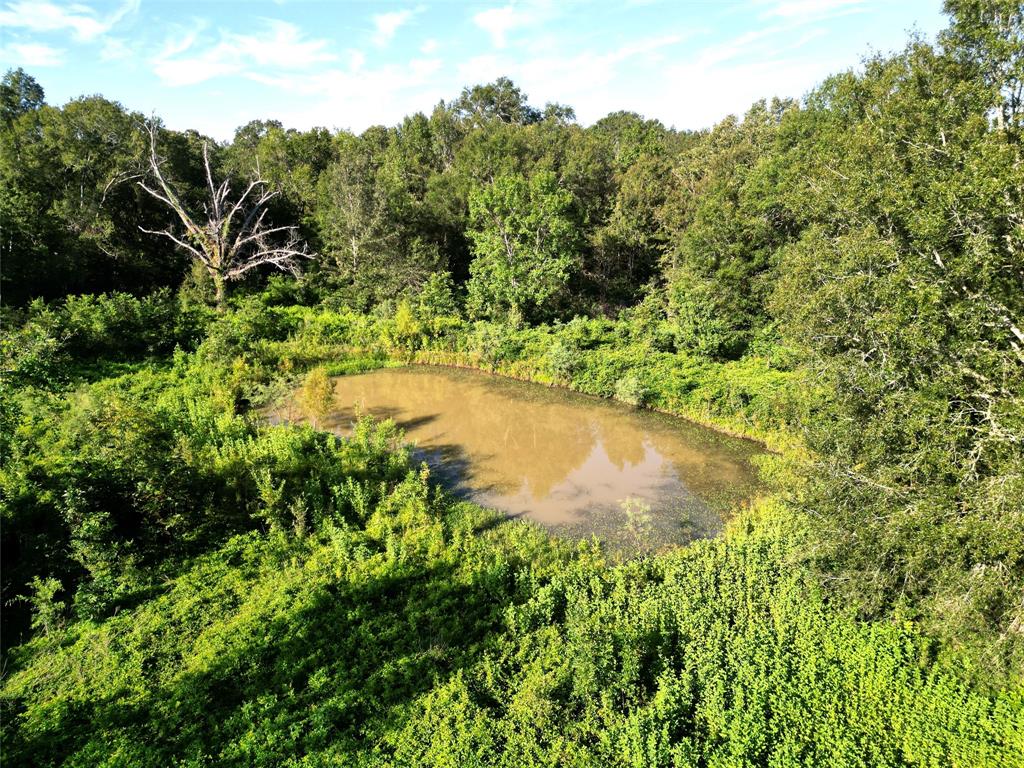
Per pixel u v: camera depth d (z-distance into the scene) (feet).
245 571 43.45
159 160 134.21
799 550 41.50
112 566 40.78
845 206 45.73
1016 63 36.83
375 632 37.65
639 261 159.12
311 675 33.86
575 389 95.86
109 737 29.73
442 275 132.05
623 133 210.38
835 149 55.26
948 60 42.63
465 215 157.28
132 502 44.96
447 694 32.35
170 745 29.43
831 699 32.32
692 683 32.91
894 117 43.68
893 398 36.19
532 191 123.34
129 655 35.04
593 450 73.82
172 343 100.48
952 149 36.88
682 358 95.25
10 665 34.19
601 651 32.91
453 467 68.33
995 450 32.45
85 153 126.82
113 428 47.52
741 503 59.57
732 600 40.42
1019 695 32.53
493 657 35.78
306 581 42.34
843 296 40.86
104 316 94.48
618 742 29.22
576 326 109.81
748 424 76.64
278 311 126.62
